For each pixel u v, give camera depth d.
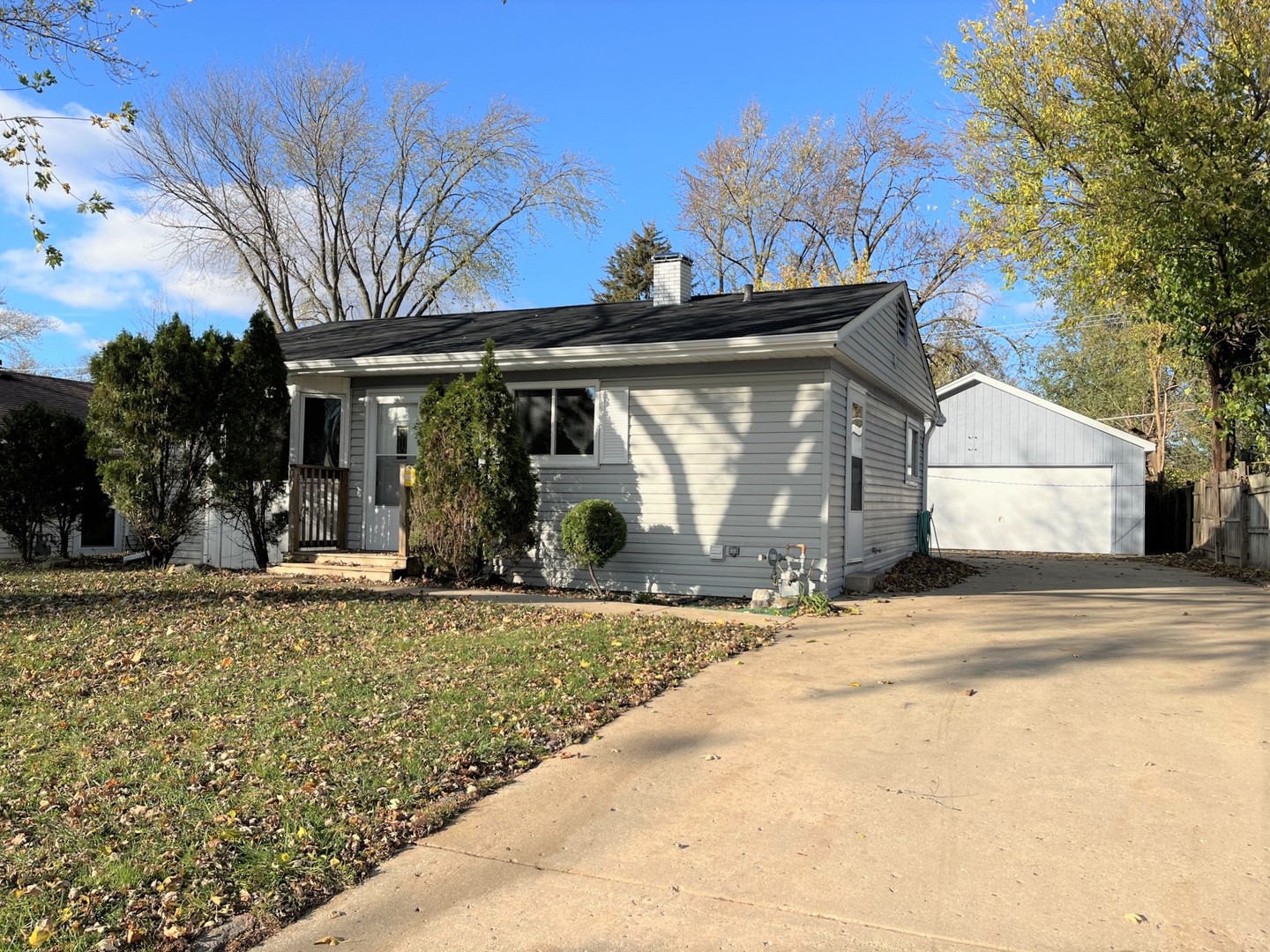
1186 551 22.53
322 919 3.41
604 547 11.28
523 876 3.72
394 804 4.36
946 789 4.55
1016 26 20.84
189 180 28.31
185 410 12.70
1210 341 18.91
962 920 3.29
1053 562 19.14
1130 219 17.66
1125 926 3.24
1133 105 18.00
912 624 9.12
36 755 5.03
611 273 50.44
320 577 12.59
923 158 33.31
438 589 11.76
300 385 14.13
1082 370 40.44
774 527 11.36
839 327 10.57
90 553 18.16
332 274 31.38
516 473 11.70
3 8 10.23
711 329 11.65
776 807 4.37
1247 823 4.09
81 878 3.63
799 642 8.22
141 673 6.80
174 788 4.54
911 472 17.58
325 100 28.77
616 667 6.99
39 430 15.34
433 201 30.66
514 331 13.92
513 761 5.04
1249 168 16.97
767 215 35.31
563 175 31.34
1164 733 5.38
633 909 3.43
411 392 13.66
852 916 3.34
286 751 5.04
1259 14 16.86
